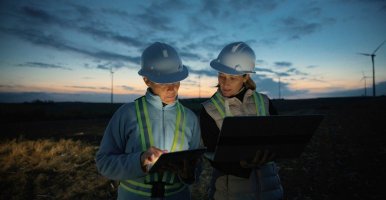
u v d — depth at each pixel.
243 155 2.14
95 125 21.66
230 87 2.60
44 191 6.11
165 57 2.07
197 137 2.27
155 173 1.97
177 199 2.04
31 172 7.41
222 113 2.56
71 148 10.34
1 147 10.13
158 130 2.03
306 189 5.95
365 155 8.27
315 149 9.49
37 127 20.81
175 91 2.12
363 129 13.07
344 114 21.86
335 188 5.90
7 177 6.95
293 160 8.21
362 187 5.85
